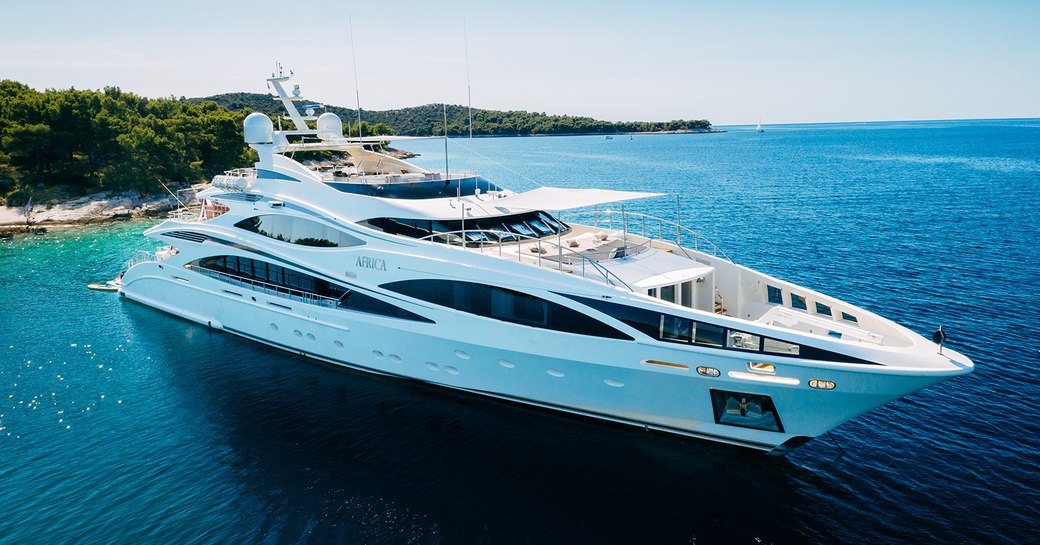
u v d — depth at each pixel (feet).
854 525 43.04
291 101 80.64
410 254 59.52
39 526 44.27
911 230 143.54
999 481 47.34
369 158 82.48
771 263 113.80
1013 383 62.85
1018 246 123.95
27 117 204.03
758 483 47.78
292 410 59.67
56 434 56.44
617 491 46.98
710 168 337.72
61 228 167.63
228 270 76.38
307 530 43.27
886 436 54.03
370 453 52.34
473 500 46.16
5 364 71.46
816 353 45.39
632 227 150.61
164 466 51.24
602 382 52.70
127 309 90.89
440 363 60.08
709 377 48.37
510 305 54.54
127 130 225.97
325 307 66.03
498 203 59.47
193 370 68.90
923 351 45.09
